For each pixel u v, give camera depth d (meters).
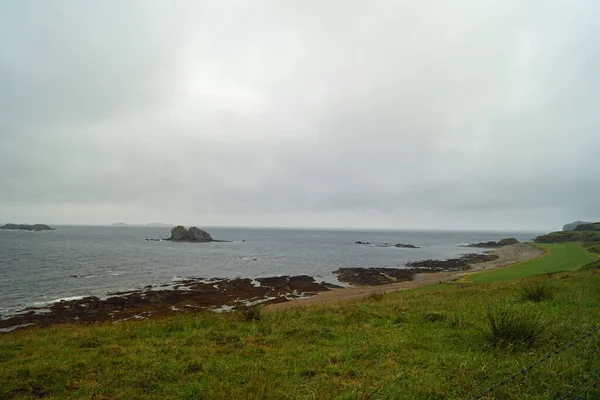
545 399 4.88
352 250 92.12
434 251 90.88
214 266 53.44
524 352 6.94
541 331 7.65
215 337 9.24
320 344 8.44
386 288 34.38
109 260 56.53
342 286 37.44
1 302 27.09
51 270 43.53
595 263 30.19
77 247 81.56
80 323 20.80
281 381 6.09
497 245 115.62
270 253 79.56
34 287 33.09
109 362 7.29
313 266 55.91
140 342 9.11
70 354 8.12
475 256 71.00
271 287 34.94
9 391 5.95
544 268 35.72
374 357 7.27
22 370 6.77
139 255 67.38
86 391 5.95
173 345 8.59
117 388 6.06
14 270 42.53
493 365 6.37
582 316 9.37
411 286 34.69
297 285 36.19
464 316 10.71
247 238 160.75
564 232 99.00
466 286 23.00
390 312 12.19
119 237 139.50
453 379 5.83
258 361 7.16
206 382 6.14
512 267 41.59
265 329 10.07
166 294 30.44
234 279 39.59
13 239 107.56
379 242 137.75
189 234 126.69
